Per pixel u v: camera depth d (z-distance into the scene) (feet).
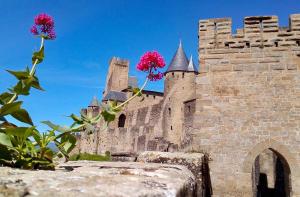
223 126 42.01
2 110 11.59
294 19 43.62
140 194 6.10
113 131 289.74
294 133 40.75
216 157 41.19
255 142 41.16
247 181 40.16
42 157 12.91
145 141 263.90
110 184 6.78
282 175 87.86
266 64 43.11
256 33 44.14
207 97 43.14
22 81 13.60
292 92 41.96
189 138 192.85
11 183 5.88
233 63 43.78
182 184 9.18
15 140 12.57
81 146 280.31
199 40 45.34
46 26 16.90
